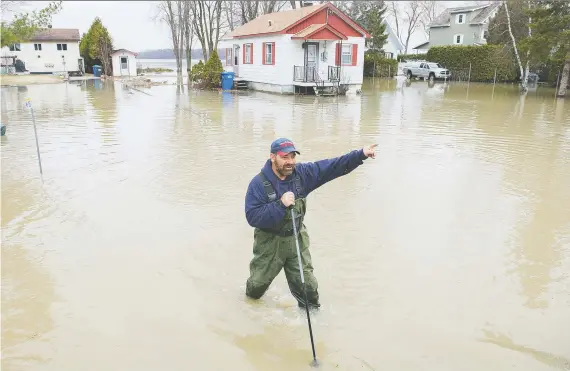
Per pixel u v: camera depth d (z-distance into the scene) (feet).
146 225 19.60
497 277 15.52
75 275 15.51
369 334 12.48
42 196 23.03
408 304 13.88
